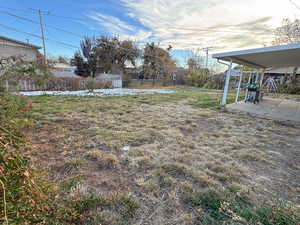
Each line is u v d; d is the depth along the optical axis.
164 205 1.42
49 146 2.47
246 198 1.52
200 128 3.70
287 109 6.27
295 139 3.16
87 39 17.62
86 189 1.54
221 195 1.54
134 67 20.77
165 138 2.97
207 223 1.25
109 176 1.80
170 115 4.75
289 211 1.32
